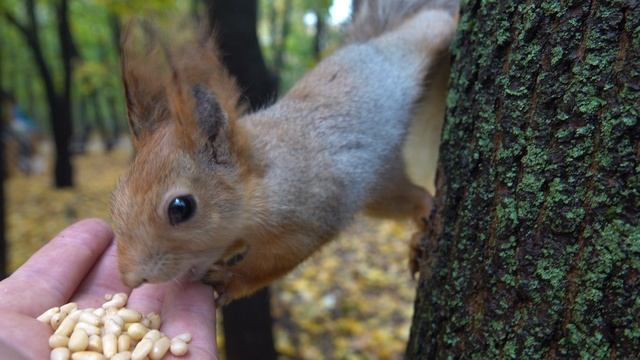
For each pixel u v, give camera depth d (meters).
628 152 0.12
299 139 0.22
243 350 0.40
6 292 0.18
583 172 0.13
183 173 0.18
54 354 0.15
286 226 0.21
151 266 0.18
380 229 0.77
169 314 0.18
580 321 0.13
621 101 0.13
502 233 0.15
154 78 0.20
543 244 0.14
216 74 0.20
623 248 0.13
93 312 0.17
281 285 0.59
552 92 0.14
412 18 0.29
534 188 0.14
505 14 0.15
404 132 0.26
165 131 0.19
